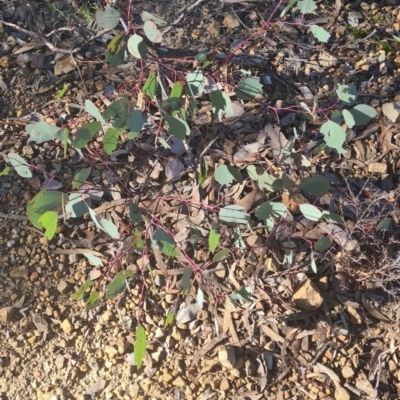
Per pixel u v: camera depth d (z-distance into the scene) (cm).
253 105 122
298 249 116
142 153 119
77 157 120
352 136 121
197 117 121
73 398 110
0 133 120
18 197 118
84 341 113
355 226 112
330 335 112
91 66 125
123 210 116
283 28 128
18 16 129
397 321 113
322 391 110
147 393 110
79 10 130
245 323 113
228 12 130
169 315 105
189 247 115
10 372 111
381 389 110
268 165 118
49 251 116
